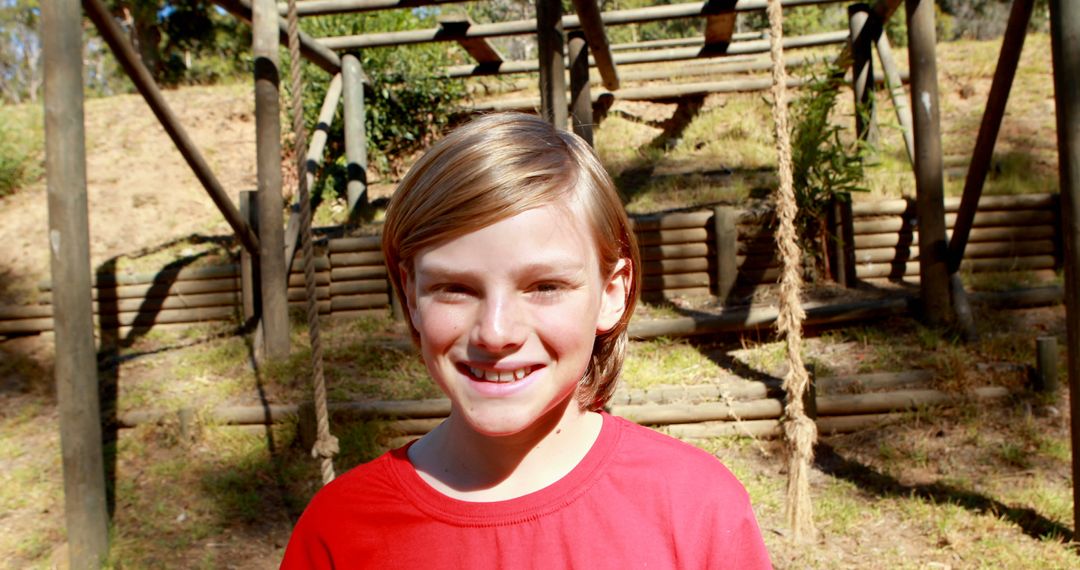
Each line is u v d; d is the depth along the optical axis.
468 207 0.96
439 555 1.10
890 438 4.90
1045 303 6.30
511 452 1.15
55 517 4.70
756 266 6.75
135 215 8.99
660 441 1.22
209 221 8.94
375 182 9.89
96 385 4.10
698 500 1.13
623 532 1.10
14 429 5.92
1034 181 7.59
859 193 7.29
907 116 7.96
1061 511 4.03
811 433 3.10
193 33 23.83
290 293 7.23
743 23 25.23
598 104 10.84
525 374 1.00
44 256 8.48
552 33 5.42
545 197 0.98
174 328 7.43
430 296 1.01
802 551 3.88
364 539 1.14
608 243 1.08
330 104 8.68
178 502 4.66
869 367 5.46
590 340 1.05
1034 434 4.73
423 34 8.45
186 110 10.87
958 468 4.55
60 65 3.96
